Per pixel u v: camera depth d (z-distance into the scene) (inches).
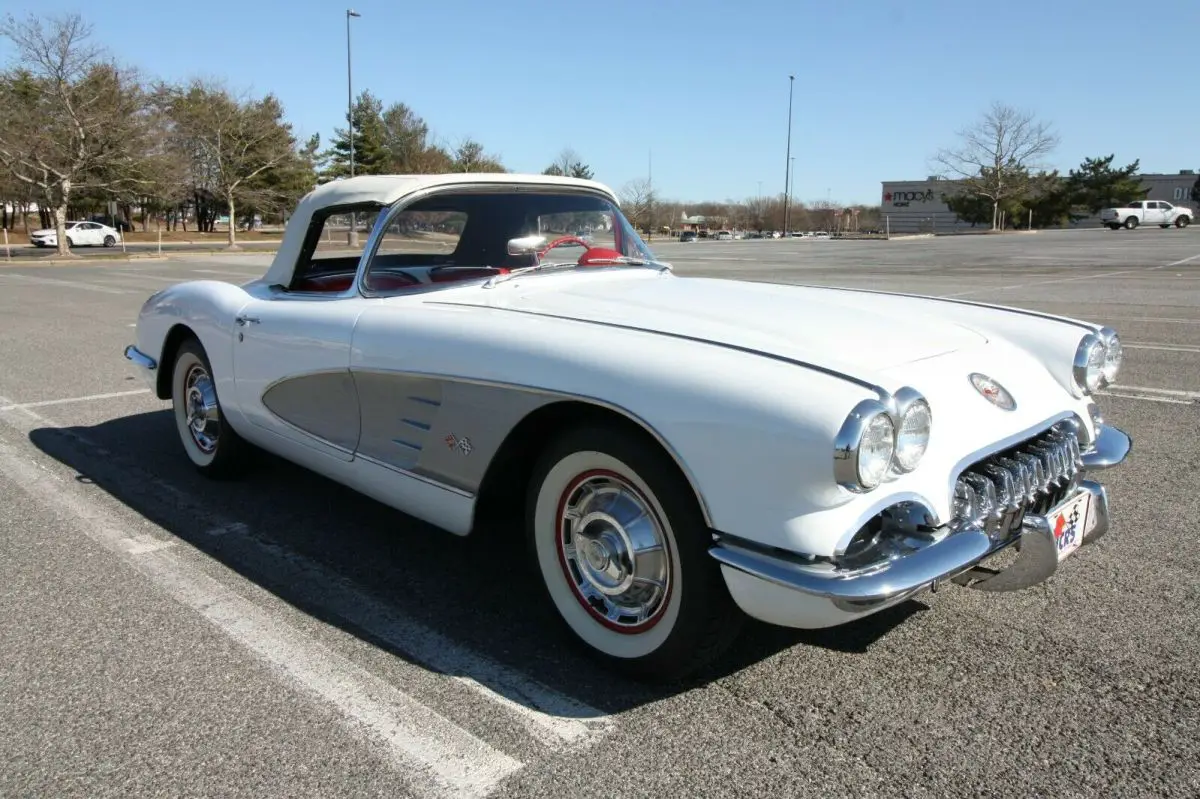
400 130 2315.5
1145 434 187.9
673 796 77.9
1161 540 132.3
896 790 78.1
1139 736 85.6
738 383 81.7
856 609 79.8
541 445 103.9
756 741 85.6
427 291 125.2
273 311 137.0
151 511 151.8
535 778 80.6
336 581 123.6
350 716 90.6
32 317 441.1
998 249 1082.1
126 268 956.6
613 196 153.5
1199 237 1289.4
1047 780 79.3
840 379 80.3
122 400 241.8
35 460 182.5
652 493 88.9
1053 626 107.4
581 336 95.9
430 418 107.7
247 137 1594.5
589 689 95.7
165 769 82.4
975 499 88.4
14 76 1153.4
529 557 106.5
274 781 80.5
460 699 93.7
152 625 110.4
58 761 83.7
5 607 115.2
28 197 1429.6
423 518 115.2
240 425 151.1
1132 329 336.8
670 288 126.7
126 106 1201.4
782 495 79.0
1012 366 107.0
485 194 136.4
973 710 90.3
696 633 88.5
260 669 99.9
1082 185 2507.4
